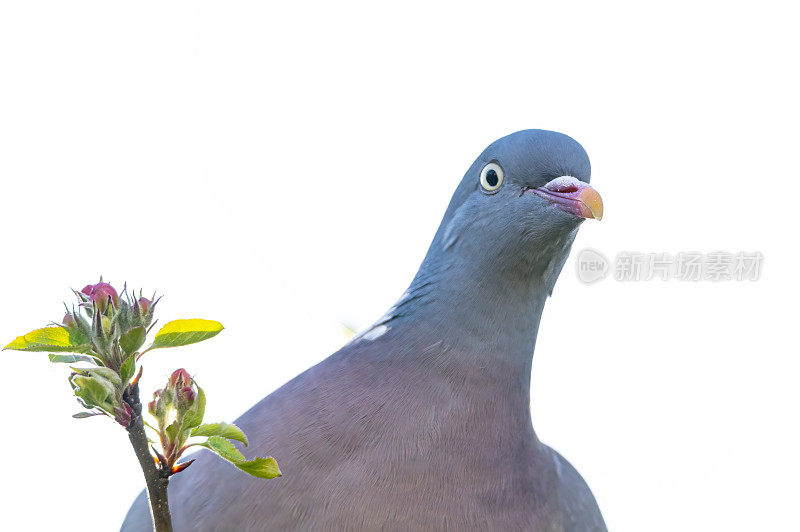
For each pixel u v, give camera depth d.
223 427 4.32
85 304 4.09
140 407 4.19
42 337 4.02
